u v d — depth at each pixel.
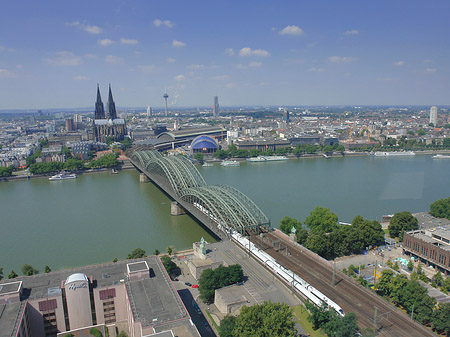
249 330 117.06
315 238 197.75
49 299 129.88
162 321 115.88
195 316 147.00
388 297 154.75
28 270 182.12
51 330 132.88
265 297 152.12
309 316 133.00
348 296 149.38
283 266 174.62
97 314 136.75
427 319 134.38
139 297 129.50
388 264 185.88
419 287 141.75
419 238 197.50
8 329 111.44
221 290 156.00
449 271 177.62
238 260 188.00
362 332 124.31
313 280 162.50
